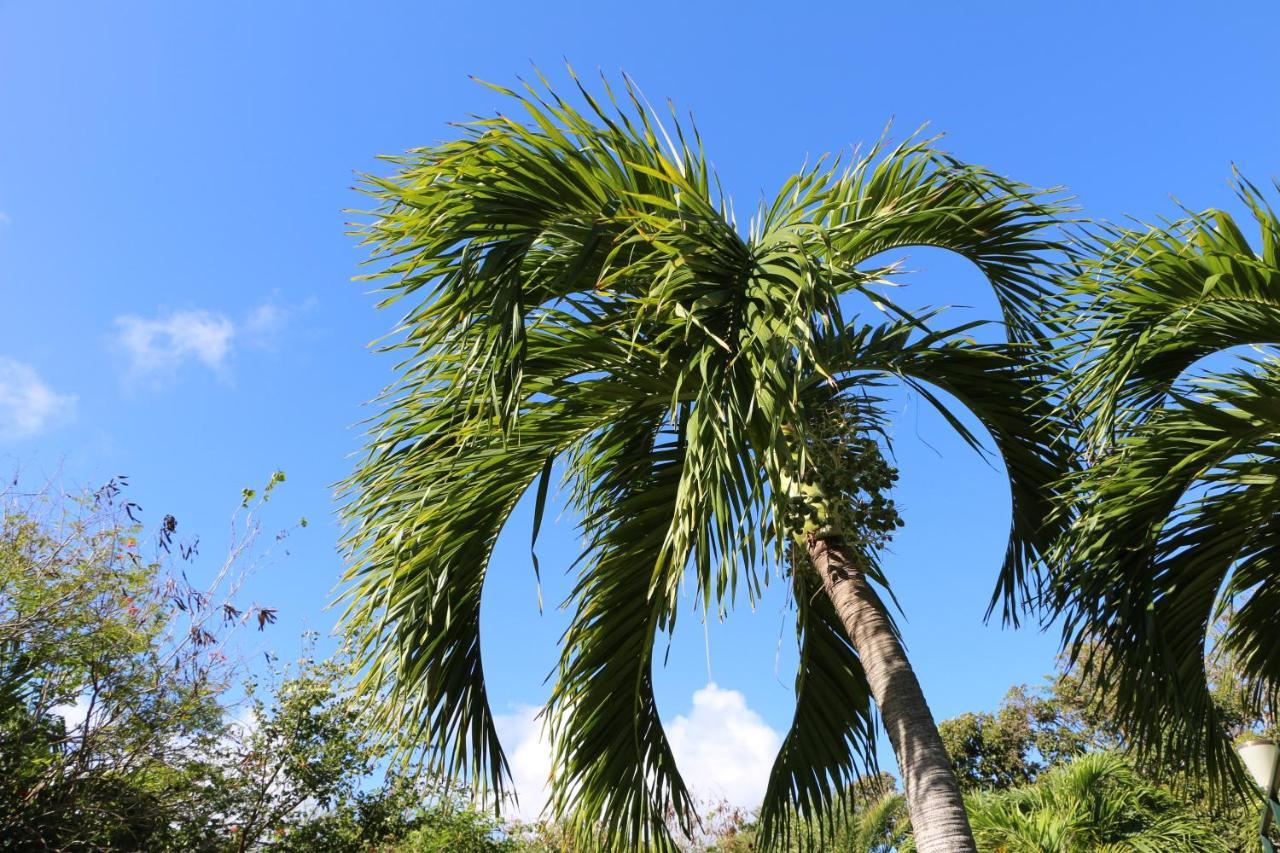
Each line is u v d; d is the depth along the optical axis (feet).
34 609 25.55
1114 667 13.20
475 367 9.96
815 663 13.76
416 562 11.70
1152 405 12.37
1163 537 12.56
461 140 10.43
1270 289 10.70
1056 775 21.57
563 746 13.17
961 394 13.75
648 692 13.97
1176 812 19.93
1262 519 12.56
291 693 35.19
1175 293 11.13
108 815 25.63
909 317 9.14
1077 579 12.58
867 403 12.09
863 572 11.64
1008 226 12.78
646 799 13.74
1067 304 11.76
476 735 12.61
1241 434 11.57
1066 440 13.50
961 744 58.65
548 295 11.41
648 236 9.51
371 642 11.78
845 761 13.60
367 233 10.73
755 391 8.59
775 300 9.09
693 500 8.71
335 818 34.94
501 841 36.55
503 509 12.65
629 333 11.42
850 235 11.98
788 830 13.76
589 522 13.39
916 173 12.12
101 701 26.58
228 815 31.91
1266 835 15.56
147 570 28.04
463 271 9.60
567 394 11.99
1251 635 14.28
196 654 28.68
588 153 10.46
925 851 9.57
